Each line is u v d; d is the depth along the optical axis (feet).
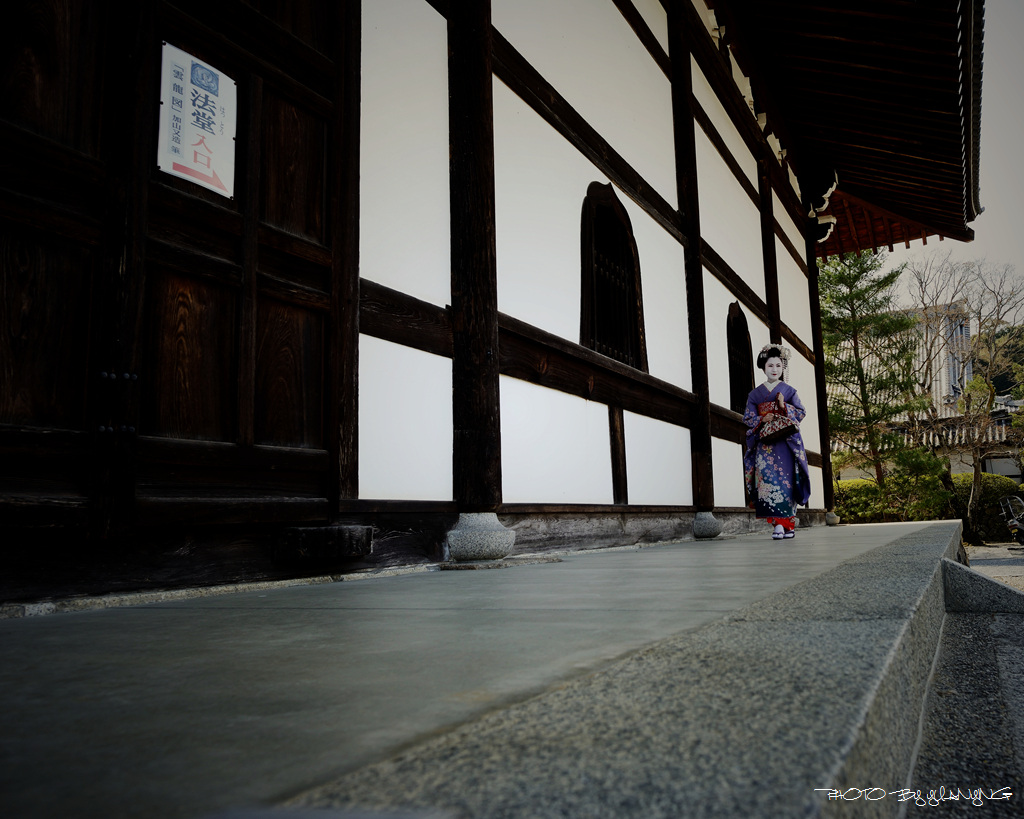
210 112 8.54
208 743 2.40
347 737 2.41
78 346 7.06
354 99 10.71
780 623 3.84
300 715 2.73
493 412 12.46
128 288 7.39
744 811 1.45
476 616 5.47
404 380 11.34
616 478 18.39
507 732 2.12
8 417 6.51
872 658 2.84
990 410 75.97
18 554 6.41
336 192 10.26
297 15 9.96
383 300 10.97
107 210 7.31
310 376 9.73
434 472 11.82
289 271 9.49
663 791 1.59
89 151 7.29
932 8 26.35
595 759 1.84
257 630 5.02
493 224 12.92
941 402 82.79
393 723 2.57
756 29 31.94
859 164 42.80
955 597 8.48
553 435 15.71
